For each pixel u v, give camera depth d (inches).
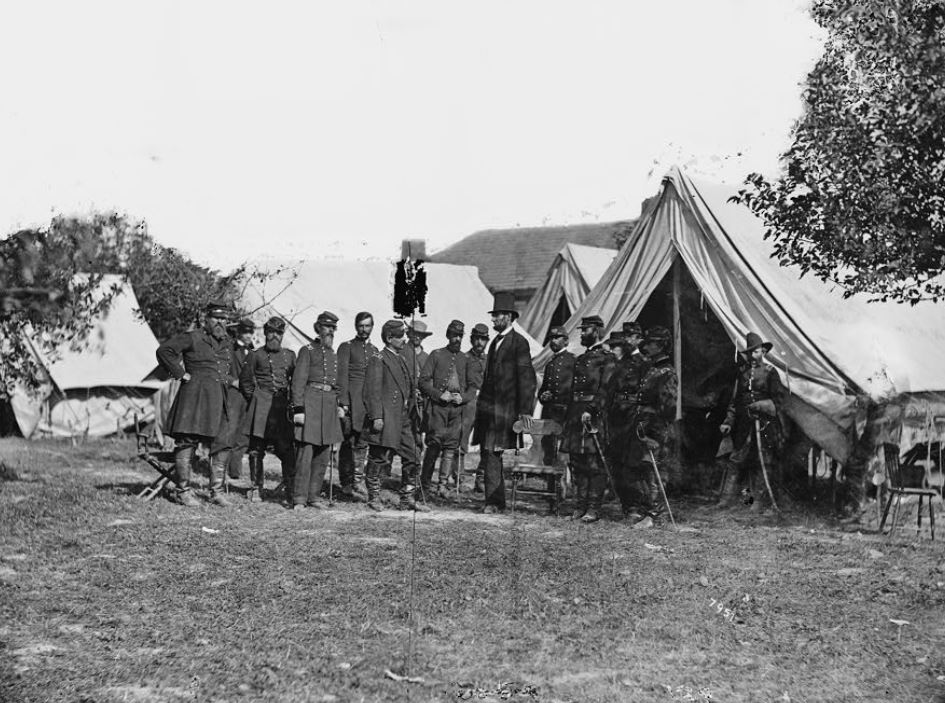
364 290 851.4
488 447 427.5
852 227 384.8
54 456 610.9
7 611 245.0
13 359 763.4
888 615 259.4
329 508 419.2
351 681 200.4
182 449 405.7
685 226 505.7
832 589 286.2
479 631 238.1
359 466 460.8
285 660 212.8
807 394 440.1
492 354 434.3
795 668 216.5
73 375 813.9
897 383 434.9
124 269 882.8
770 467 434.3
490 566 304.0
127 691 192.9
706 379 509.7
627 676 209.3
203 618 243.8
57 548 315.9
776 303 460.8
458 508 437.4
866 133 380.2
